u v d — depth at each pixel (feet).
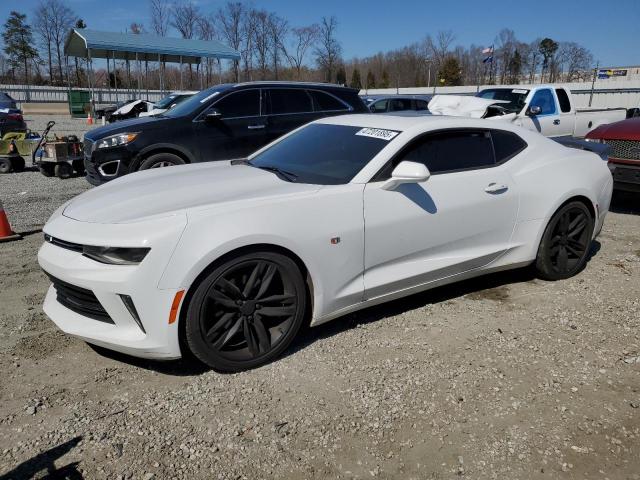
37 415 8.69
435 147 12.33
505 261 13.60
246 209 9.82
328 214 10.50
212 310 9.68
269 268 9.99
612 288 14.19
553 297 13.61
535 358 10.53
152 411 8.81
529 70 204.85
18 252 17.19
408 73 212.23
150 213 9.73
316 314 10.74
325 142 13.00
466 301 13.38
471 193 12.45
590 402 9.09
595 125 39.37
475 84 206.90
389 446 8.02
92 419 8.59
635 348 10.91
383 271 11.49
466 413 8.79
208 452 7.85
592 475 7.45
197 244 9.21
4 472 7.42
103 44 74.69
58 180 33.58
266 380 9.74
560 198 13.89
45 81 209.46
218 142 24.77
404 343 11.14
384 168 11.39
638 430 8.38
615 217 22.48
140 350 9.32
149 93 123.44
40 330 11.64
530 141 14.23
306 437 8.20
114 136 23.40
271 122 25.82
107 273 9.18
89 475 7.38
